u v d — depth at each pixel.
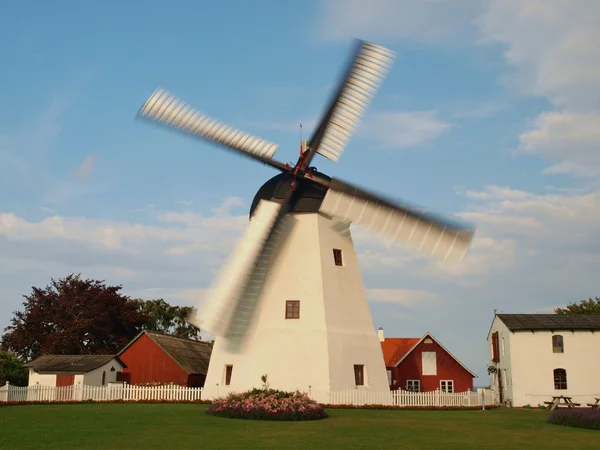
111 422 20.17
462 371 43.56
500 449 15.88
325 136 29.81
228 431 18.19
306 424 20.56
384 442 16.66
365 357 29.95
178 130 29.00
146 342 43.69
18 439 15.86
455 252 27.28
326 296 29.45
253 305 29.38
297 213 30.41
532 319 41.34
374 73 29.25
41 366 40.16
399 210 28.42
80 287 59.81
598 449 16.23
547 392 39.16
